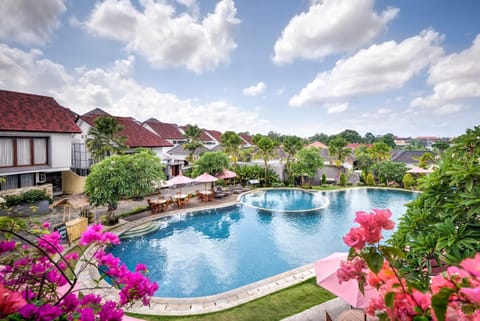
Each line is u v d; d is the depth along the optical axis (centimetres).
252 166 3095
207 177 2177
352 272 163
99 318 174
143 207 1806
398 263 333
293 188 2766
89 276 837
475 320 113
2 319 128
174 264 1112
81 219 1181
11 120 1680
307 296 732
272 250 1268
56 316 140
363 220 139
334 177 3272
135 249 1270
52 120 1931
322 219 1769
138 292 226
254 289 795
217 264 1115
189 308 693
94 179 1352
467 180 302
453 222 312
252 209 1984
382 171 2994
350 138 10919
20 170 1681
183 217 1756
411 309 137
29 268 211
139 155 1522
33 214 1536
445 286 121
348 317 540
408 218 372
